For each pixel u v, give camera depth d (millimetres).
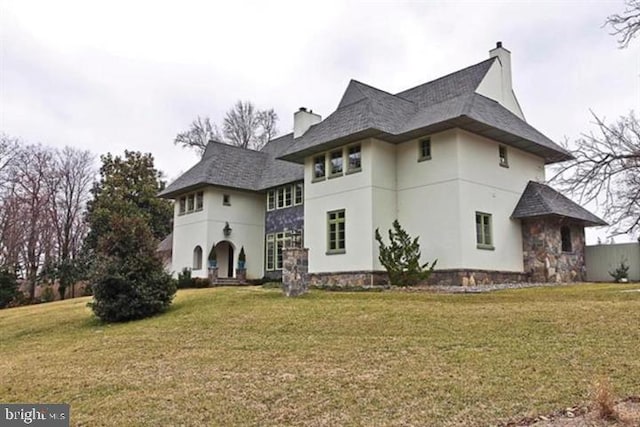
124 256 15281
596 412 5316
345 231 20625
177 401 6629
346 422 5539
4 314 19547
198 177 29125
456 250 18234
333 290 17359
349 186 20672
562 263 21219
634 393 5910
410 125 19656
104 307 14719
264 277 28594
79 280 33656
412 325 10445
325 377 7328
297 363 8281
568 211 20844
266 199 30609
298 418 5766
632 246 22109
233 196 29547
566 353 7770
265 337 10523
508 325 9875
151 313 15031
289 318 12016
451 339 9188
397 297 14195
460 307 12109
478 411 5621
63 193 39156
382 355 8430
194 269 28953
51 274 33969
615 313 10211
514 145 21078
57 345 12078
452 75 23312
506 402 5852
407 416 5605
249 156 32156
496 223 19797
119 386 7586
